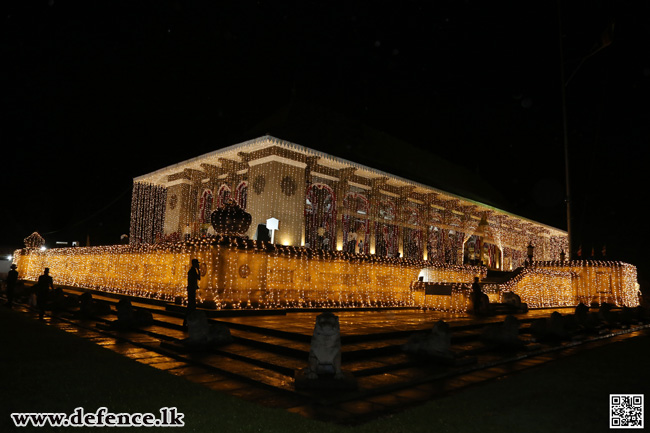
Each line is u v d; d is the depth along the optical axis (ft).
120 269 79.66
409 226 89.92
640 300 104.12
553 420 18.53
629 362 33.68
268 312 51.21
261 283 58.03
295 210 69.82
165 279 65.98
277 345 31.17
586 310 56.90
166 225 90.17
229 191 77.97
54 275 104.78
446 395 23.50
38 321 46.91
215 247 54.29
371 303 70.49
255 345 33.09
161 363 28.91
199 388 22.21
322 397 21.58
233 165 75.92
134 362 27.71
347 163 71.26
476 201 100.22
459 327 44.50
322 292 66.39
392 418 18.62
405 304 74.59
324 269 67.46
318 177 77.56
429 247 97.86
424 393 23.67
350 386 22.98
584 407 20.59
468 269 93.61
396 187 89.86
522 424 17.94
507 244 124.06
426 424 17.78
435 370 28.81
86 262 92.38
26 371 24.09
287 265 62.49
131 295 66.69
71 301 57.06
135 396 20.21
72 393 20.31
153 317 47.60
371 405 21.07
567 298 95.71
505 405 20.76
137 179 94.02
